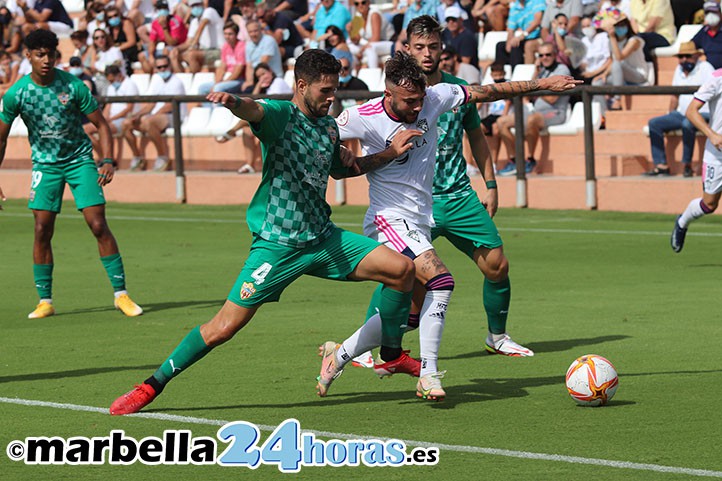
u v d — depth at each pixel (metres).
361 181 45.84
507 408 16.58
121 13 61.78
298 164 15.84
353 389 18.02
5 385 18.64
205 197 49.50
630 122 45.22
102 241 25.48
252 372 19.30
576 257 32.97
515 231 38.47
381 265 16.19
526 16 48.56
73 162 25.38
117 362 20.41
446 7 49.16
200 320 24.70
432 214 19.59
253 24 50.62
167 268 32.94
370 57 52.41
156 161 51.59
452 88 17.73
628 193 41.44
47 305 25.66
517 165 43.34
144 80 56.53
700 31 42.31
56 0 66.00
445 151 19.92
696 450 14.27
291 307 25.95
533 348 21.02
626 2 49.50
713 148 29.72
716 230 37.34
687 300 25.73
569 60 45.22
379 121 17.30
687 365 19.28
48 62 24.66
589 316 24.06
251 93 48.47
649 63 47.25
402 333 16.78
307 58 15.74
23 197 54.53
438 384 16.42
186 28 59.75
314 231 16.16
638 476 13.27
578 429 15.35
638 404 16.67
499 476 13.39
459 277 30.00
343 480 13.45
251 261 16.11
